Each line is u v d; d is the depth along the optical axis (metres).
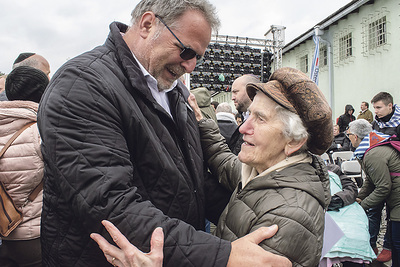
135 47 1.19
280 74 1.12
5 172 1.45
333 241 1.35
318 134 1.08
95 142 0.92
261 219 0.99
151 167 1.09
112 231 0.84
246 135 1.13
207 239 0.90
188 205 1.19
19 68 1.67
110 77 1.03
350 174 3.84
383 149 2.80
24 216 1.51
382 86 8.57
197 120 1.55
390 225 2.84
